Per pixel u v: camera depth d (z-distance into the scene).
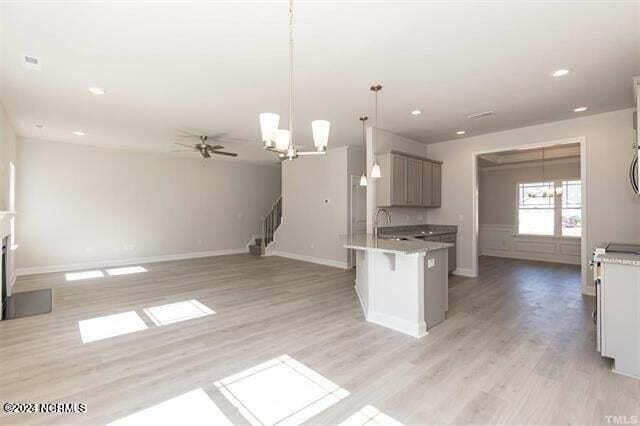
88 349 2.88
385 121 4.92
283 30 2.40
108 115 4.59
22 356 2.74
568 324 3.51
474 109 4.33
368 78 3.31
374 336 3.18
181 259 8.04
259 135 5.89
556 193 7.51
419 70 3.11
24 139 6.00
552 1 2.06
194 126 5.23
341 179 6.97
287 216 8.39
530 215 8.20
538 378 2.38
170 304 4.24
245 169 9.41
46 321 3.59
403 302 3.32
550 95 3.79
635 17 2.23
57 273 6.18
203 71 3.13
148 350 2.87
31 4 2.07
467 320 3.65
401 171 5.49
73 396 2.16
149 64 2.97
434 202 6.25
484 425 1.87
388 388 2.26
